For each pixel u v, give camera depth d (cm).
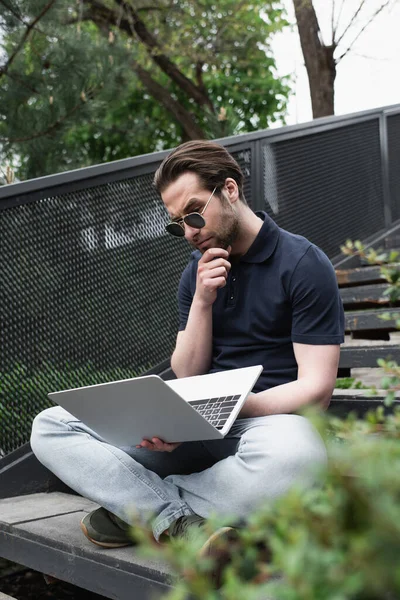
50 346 266
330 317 181
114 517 175
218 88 1312
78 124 725
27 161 739
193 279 219
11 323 257
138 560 164
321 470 62
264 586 58
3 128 707
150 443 169
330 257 407
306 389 172
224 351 196
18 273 261
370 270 387
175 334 307
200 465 186
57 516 216
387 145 457
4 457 249
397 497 56
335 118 418
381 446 63
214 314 199
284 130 382
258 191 363
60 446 178
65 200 277
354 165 430
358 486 58
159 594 155
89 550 175
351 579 52
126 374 288
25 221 265
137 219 299
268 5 1084
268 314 189
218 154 198
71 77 697
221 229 193
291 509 64
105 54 716
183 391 182
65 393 167
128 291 292
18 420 255
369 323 330
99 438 183
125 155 1317
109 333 284
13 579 243
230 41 1062
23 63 696
